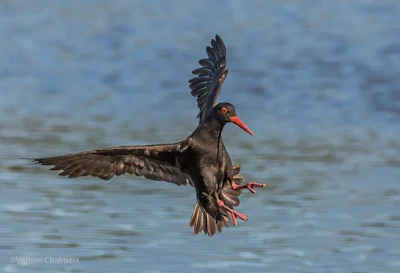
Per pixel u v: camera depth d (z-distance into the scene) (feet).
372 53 91.81
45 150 60.34
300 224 46.80
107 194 51.65
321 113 74.49
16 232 45.29
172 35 102.94
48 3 119.44
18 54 95.50
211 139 30.35
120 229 45.70
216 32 103.86
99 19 110.63
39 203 49.85
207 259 41.91
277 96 79.77
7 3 119.34
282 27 105.09
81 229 45.75
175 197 51.16
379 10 111.14
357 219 47.44
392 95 78.38
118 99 80.12
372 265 41.47
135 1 119.85
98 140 63.82
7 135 64.80
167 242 44.19
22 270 41.19
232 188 30.68
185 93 82.28
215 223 30.63
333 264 41.42
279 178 54.90
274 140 64.95
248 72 86.94
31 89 83.56
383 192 51.70
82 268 41.32
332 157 59.72
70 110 75.41
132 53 95.66
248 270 40.78
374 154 60.59
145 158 31.01
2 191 51.65
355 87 81.20
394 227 46.01
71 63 92.53
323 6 114.62
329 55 91.91
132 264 41.27
